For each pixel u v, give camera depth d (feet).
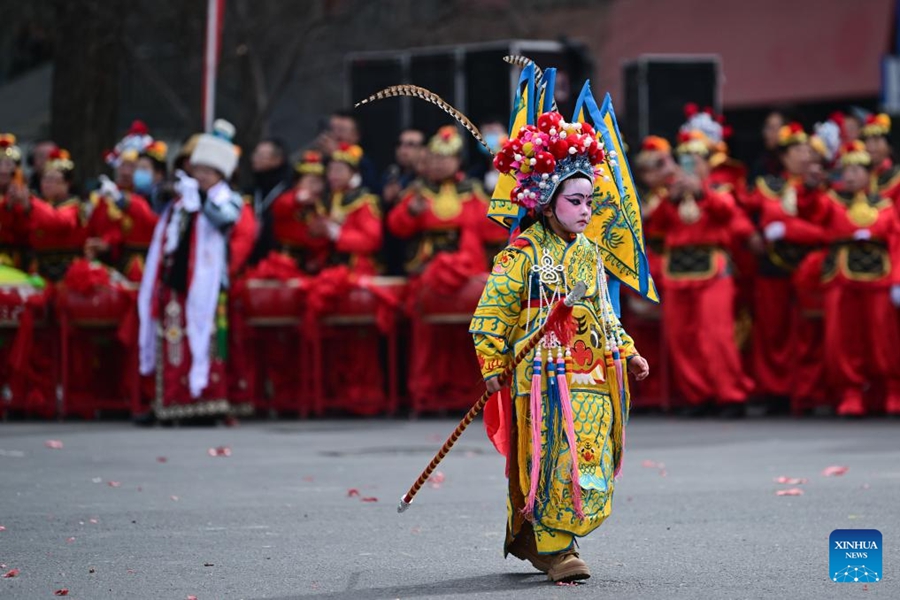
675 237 90.27
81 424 89.04
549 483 38.11
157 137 150.92
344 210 93.81
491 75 106.42
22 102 159.33
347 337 94.94
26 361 91.35
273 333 95.20
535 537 38.47
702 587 37.06
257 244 97.04
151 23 132.57
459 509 51.29
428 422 90.43
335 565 40.68
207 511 50.90
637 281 41.04
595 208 41.22
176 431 83.20
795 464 63.67
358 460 67.87
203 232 84.84
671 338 91.40
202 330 85.05
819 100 160.35
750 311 94.73
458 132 92.53
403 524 47.96
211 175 84.33
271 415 96.37
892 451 68.44
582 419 38.45
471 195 90.99
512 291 38.88
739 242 93.04
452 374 94.07
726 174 93.66
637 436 78.74
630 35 168.76
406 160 96.99
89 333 92.58
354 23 165.58
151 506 52.16
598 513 38.22
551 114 39.19
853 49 159.33
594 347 39.01
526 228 40.83
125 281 90.33
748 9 165.48
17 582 38.09
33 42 158.92
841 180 88.79
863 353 88.94
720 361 89.97
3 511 50.80
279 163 99.35
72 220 91.61
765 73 162.81
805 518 48.08
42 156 97.66
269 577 38.91
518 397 38.75
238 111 142.92
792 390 92.38
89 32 114.11
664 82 111.86
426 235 91.86
